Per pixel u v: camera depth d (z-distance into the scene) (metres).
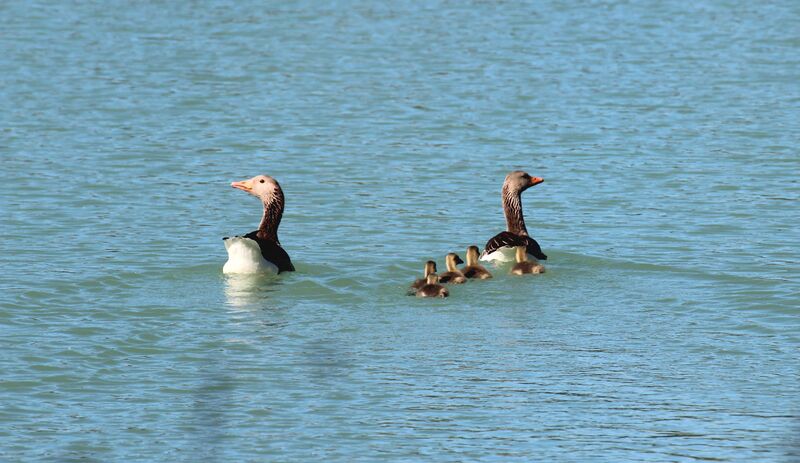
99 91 39.59
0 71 42.31
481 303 19.59
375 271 21.55
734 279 20.98
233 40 49.00
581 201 27.38
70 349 17.19
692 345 17.62
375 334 18.02
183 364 16.70
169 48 47.22
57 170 29.91
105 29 50.97
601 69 43.41
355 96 39.38
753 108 37.31
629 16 54.56
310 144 33.22
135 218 25.81
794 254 22.73
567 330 18.27
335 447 14.12
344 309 19.20
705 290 20.38
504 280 20.89
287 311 19.06
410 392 15.80
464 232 24.89
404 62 44.88
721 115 36.44
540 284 20.66
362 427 14.69
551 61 44.91
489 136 34.09
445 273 20.77
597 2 58.03
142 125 35.16
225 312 18.97
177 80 41.59
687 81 41.41
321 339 17.80
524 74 42.62
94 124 35.16
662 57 45.62
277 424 14.78
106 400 15.45
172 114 36.66
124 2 57.62
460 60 45.16
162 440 14.28
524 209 26.80
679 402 15.52
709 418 15.03
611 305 19.52
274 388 15.90
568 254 22.62
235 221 25.88
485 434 14.55
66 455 13.84
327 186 28.83
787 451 13.98
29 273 21.12
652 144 32.97
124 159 31.27
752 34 50.28
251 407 15.25
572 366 16.77
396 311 19.14
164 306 19.25
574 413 15.19
